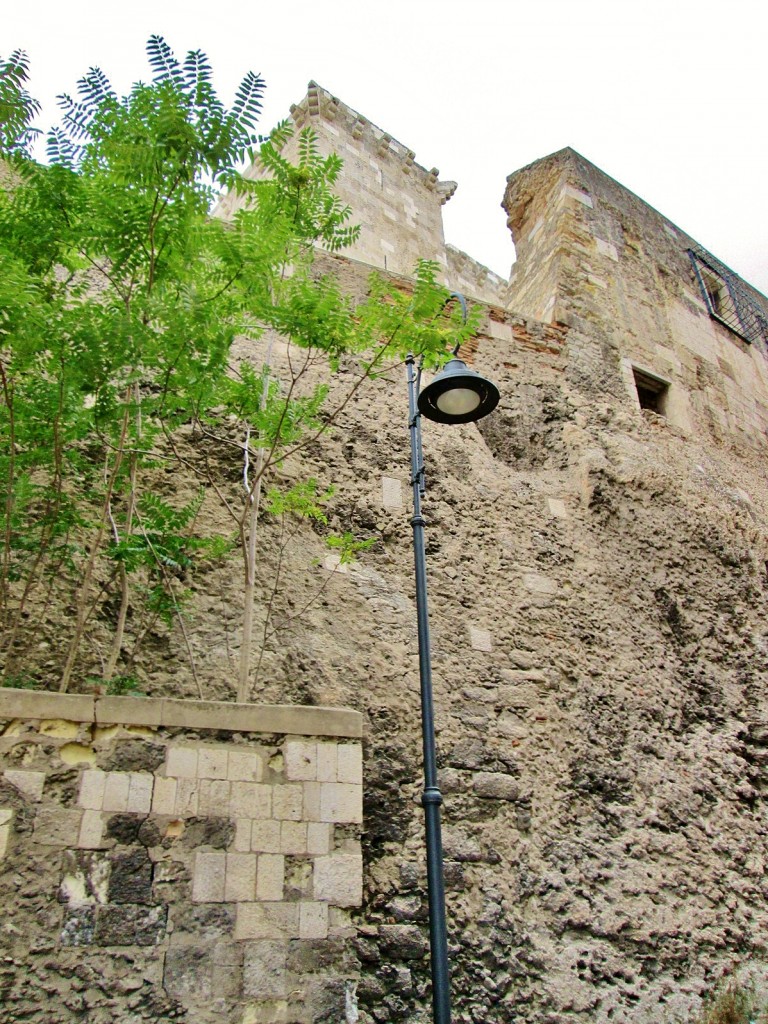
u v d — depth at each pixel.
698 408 8.27
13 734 3.01
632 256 9.09
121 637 3.59
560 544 5.94
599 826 4.65
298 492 4.52
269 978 2.96
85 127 3.86
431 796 3.29
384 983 3.65
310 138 4.60
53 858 2.87
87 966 2.77
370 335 4.34
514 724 4.80
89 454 4.57
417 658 4.79
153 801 3.09
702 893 4.66
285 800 3.29
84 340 3.58
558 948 4.08
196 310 3.71
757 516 7.59
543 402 6.94
